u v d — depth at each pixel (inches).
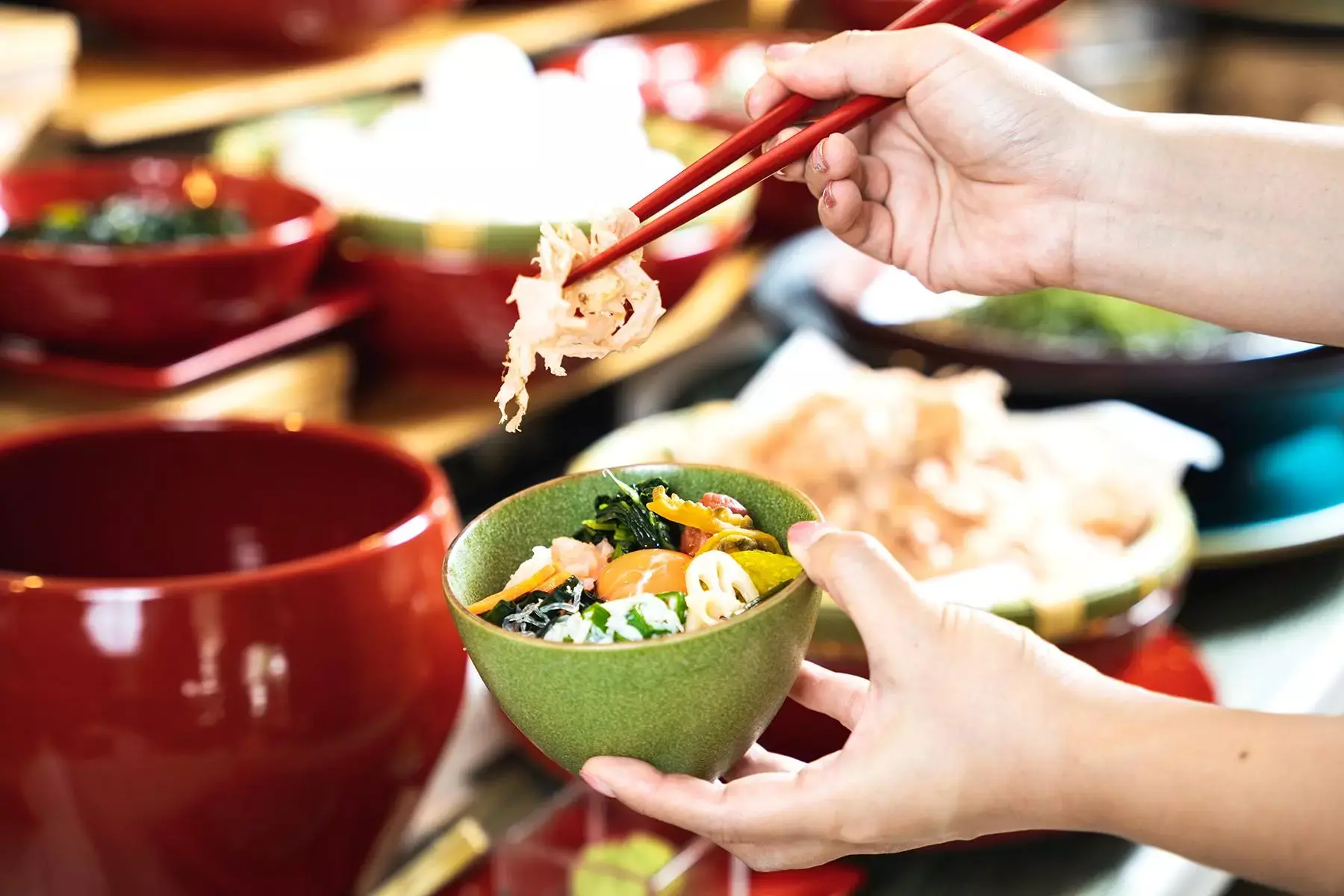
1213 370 50.0
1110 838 42.4
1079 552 43.8
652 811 33.6
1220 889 42.4
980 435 47.1
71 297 47.6
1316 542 48.6
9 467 40.4
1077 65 98.3
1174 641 46.8
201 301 48.4
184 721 35.8
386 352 56.9
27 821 36.7
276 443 41.9
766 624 32.5
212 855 37.1
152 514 42.1
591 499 35.9
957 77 37.3
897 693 33.7
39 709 35.8
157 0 58.5
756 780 33.9
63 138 59.7
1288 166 37.3
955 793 33.6
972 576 42.5
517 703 32.9
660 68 82.7
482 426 55.3
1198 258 37.8
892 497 45.4
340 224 53.3
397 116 62.6
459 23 76.9
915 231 40.8
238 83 59.9
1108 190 38.1
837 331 54.8
